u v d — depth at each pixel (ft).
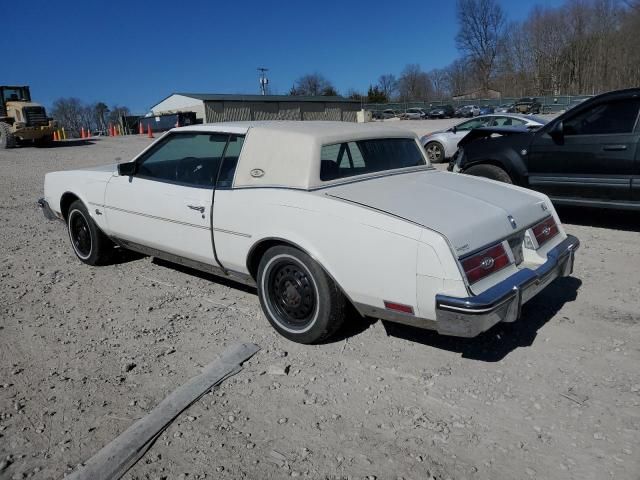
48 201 19.16
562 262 12.59
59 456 8.82
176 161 14.94
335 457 8.66
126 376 11.19
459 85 309.01
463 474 8.25
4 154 71.56
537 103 175.42
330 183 12.26
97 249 17.78
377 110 226.99
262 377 11.05
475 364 11.35
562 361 11.35
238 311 14.29
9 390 10.74
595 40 222.28
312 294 11.82
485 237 10.72
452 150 46.60
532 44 248.73
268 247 12.62
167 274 17.30
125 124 159.02
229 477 8.28
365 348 12.15
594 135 20.45
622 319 13.20
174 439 9.16
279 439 9.13
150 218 15.28
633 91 19.60
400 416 9.68
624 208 20.30
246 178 12.89
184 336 12.94
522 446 8.82
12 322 13.92
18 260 19.45
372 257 10.62
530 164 22.35
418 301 10.25
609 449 8.68
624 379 10.61
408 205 11.23
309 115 161.79
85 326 13.60
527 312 13.78
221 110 146.82
